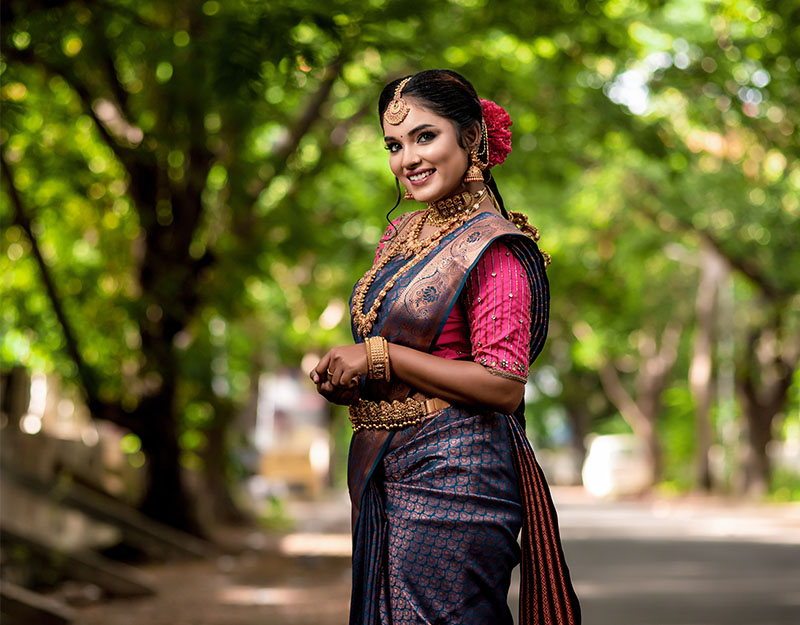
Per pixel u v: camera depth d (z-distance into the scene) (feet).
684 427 148.56
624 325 132.46
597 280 101.30
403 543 10.87
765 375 112.57
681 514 97.04
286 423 147.02
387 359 10.92
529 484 11.05
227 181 48.21
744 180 81.51
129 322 46.70
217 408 53.78
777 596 38.42
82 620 29.81
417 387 10.94
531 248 11.06
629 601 37.04
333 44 32.12
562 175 57.26
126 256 50.65
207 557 46.60
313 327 95.14
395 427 11.06
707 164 82.07
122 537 41.65
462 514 10.80
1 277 48.01
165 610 32.48
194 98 39.70
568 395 189.67
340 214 63.72
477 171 11.28
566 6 42.11
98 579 33.65
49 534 37.52
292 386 147.43
